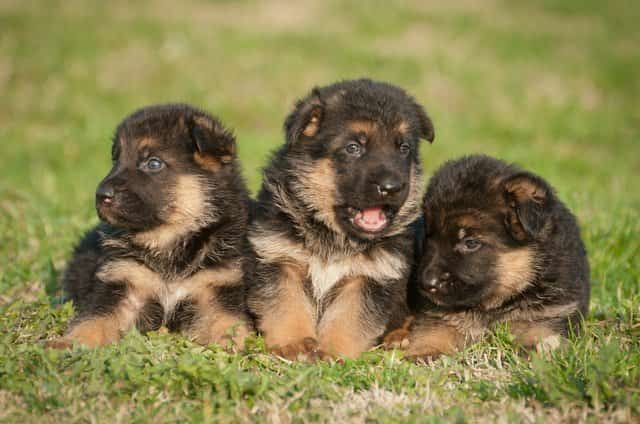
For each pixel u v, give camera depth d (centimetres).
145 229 784
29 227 1082
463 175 786
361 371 679
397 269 789
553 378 616
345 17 2988
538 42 2841
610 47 2862
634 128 2152
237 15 2923
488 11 3303
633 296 853
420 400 608
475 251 763
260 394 605
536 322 770
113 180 760
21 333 728
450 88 2280
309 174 786
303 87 2214
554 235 784
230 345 709
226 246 799
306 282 799
